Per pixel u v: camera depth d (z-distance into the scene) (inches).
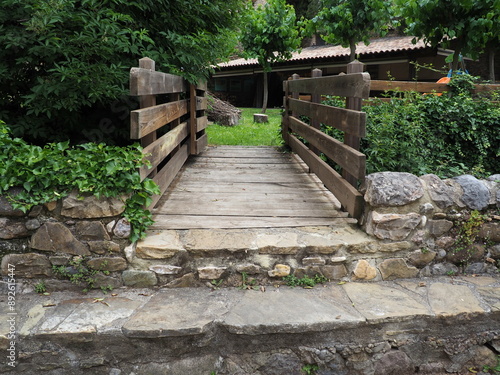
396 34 653.9
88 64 148.3
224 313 94.5
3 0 145.8
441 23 241.0
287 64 626.8
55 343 87.4
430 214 113.3
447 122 205.0
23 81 166.6
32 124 163.5
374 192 111.3
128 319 91.4
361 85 113.4
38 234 103.6
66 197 102.8
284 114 267.9
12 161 102.2
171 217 127.7
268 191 161.8
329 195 157.2
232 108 439.5
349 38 320.8
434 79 511.5
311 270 109.8
